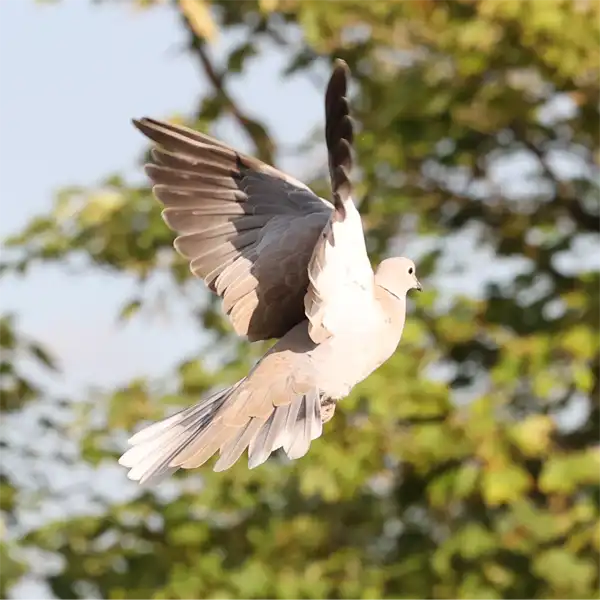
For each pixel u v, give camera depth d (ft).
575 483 45.68
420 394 45.27
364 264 26.73
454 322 48.65
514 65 49.67
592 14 48.34
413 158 52.01
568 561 45.57
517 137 52.03
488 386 48.85
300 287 28.22
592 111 50.96
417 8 50.85
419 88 49.88
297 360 27.76
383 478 47.55
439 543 47.70
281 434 26.91
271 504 47.91
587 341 47.65
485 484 45.03
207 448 26.86
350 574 47.09
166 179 28.32
